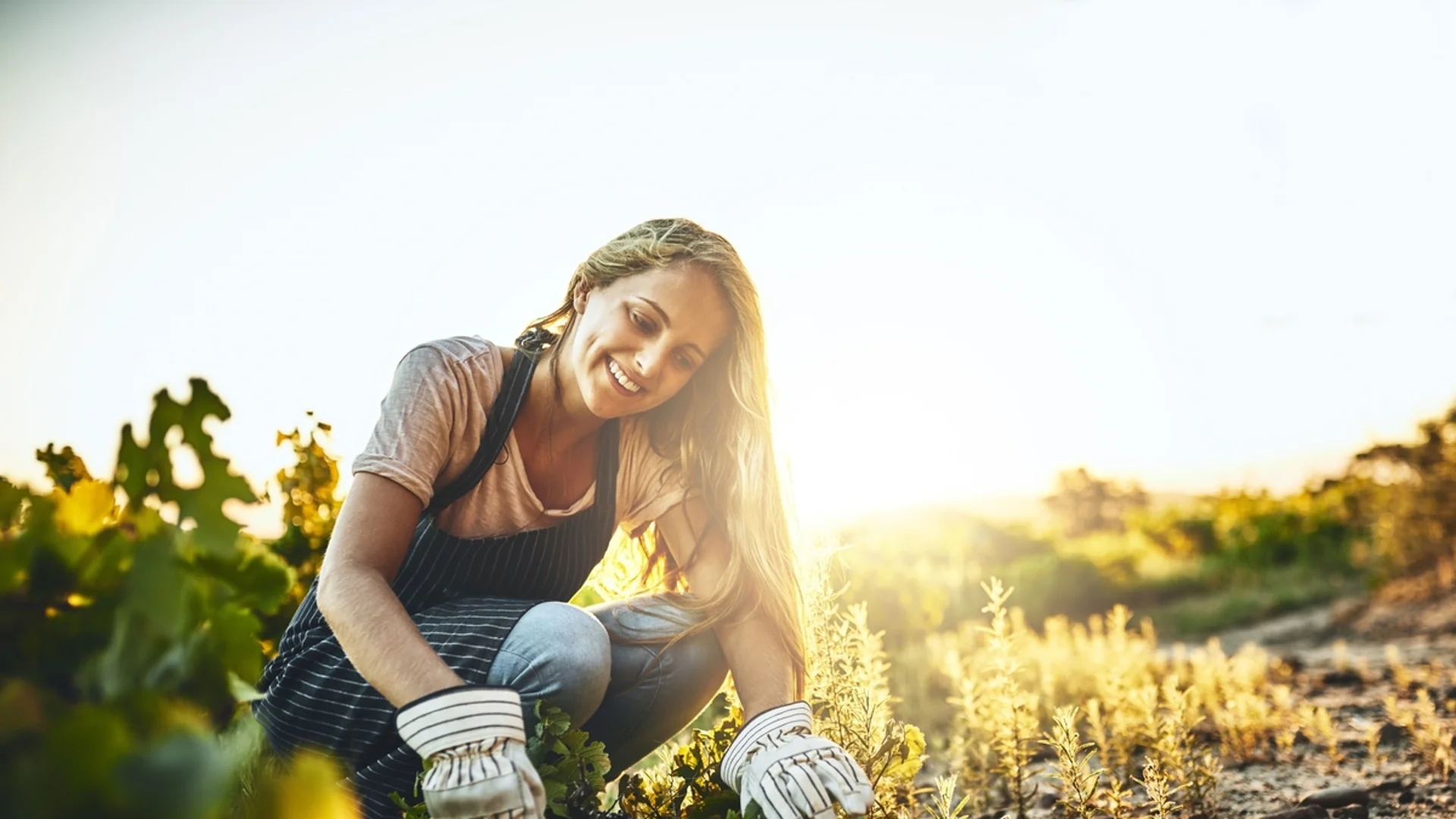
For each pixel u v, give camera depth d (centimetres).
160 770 76
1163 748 262
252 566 108
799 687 205
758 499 204
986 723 296
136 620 92
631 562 231
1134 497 1875
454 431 183
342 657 177
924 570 699
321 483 279
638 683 194
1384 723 332
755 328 201
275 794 82
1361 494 1115
